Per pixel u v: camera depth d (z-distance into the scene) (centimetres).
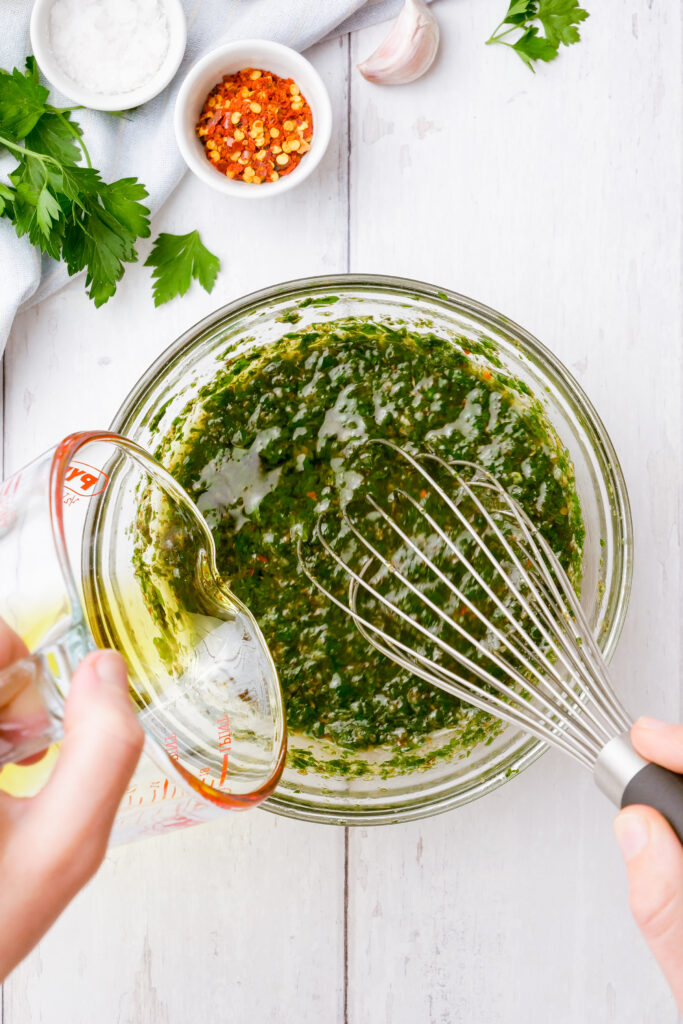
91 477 58
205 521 61
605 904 66
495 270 67
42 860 48
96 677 48
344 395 63
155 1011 67
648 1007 66
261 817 67
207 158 65
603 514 62
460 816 67
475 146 67
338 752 64
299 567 63
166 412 64
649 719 53
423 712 63
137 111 66
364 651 63
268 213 67
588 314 67
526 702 60
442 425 63
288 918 67
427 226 67
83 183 64
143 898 67
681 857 51
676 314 67
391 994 67
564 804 66
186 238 66
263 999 67
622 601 61
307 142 65
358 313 64
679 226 67
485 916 67
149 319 67
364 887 67
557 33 65
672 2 66
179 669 59
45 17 64
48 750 50
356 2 65
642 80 67
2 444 67
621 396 67
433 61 67
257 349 64
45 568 50
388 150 67
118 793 48
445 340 64
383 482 63
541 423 63
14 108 64
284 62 64
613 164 67
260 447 63
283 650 63
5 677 48
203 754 58
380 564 63
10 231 65
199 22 66
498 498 63
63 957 67
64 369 67
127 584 59
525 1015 66
